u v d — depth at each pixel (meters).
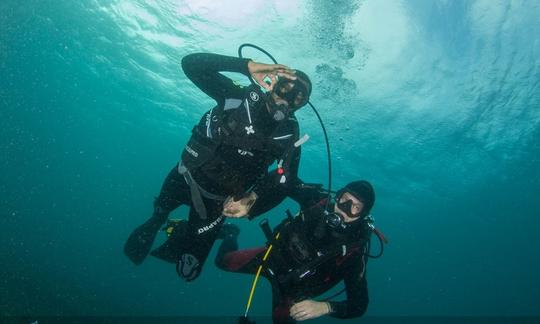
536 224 27.11
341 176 25.00
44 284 10.63
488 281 53.78
